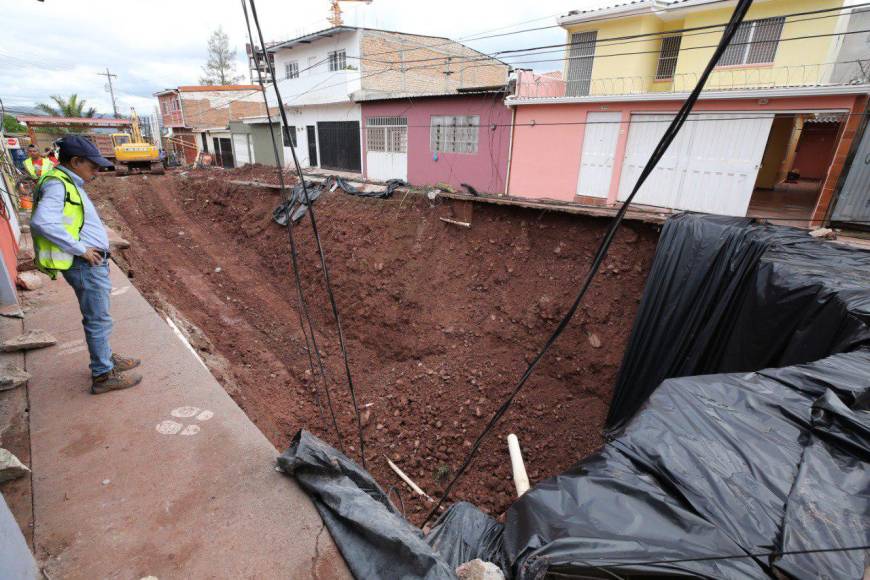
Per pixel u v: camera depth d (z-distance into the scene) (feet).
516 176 47.52
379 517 7.52
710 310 20.13
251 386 25.49
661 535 6.36
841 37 36.09
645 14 43.04
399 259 34.14
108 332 11.34
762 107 32.01
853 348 12.10
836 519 6.32
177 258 42.50
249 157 91.50
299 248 40.04
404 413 25.61
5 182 29.68
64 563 7.11
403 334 31.14
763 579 5.64
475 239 32.40
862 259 16.89
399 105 57.21
